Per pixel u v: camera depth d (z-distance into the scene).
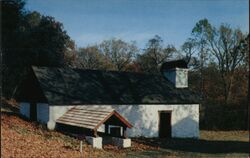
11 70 45.00
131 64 76.56
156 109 31.55
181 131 32.94
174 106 32.69
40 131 24.09
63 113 26.98
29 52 44.38
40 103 27.94
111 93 30.22
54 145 20.09
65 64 50.50
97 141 22.27
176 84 35.28
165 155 21.33
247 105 47.38
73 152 19.14
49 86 27.94
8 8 42.59
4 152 15.81
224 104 54.75
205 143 28.73
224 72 56.50
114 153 20.89
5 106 38.75
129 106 30.08
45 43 46.62
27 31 45.41
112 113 23.47
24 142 19.06
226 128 48.09
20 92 32.03
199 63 61.72
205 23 57.12
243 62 53.19
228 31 55.50
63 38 49.88
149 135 30.91
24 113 31.12
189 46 61.38
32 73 29.67
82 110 26.09
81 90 29.09
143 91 32.31
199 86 62.34
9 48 43.50
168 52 69.25
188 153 22.69
